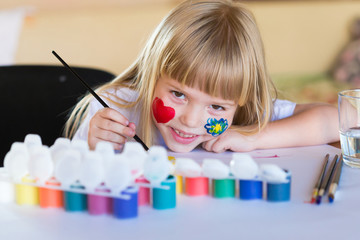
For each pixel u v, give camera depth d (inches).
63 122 56.1
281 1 126.1
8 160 30.9
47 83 56.0
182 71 41.2
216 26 42.8
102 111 44.1
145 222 28.0
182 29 42.6
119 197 28.2
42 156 30.1
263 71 46.3
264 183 31.8
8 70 55.9
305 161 39.3
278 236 26.1
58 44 112.9
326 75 126.7
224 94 42.0
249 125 47.1
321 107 48.4
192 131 43.0
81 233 26.6
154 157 29.4
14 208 30.2
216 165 31.1
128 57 115.9
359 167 36.8
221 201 31.1
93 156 28.9
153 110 45.0
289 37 126.2
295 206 30.1
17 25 111.2
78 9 118.7
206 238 25.9
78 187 29.5
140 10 119.1
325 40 127.5
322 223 27.7
